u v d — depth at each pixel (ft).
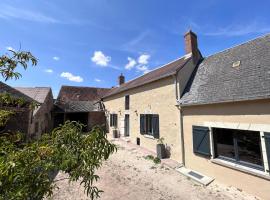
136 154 37.06
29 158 5.95
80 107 74.33
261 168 19.61
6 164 5.10
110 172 27.30
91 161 6.27
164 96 36.22
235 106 22.34
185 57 39.42
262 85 20.47
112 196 20.18
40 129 47.50
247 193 20.33
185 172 26.81
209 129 25.38
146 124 42.96
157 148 34.45
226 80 26.43
